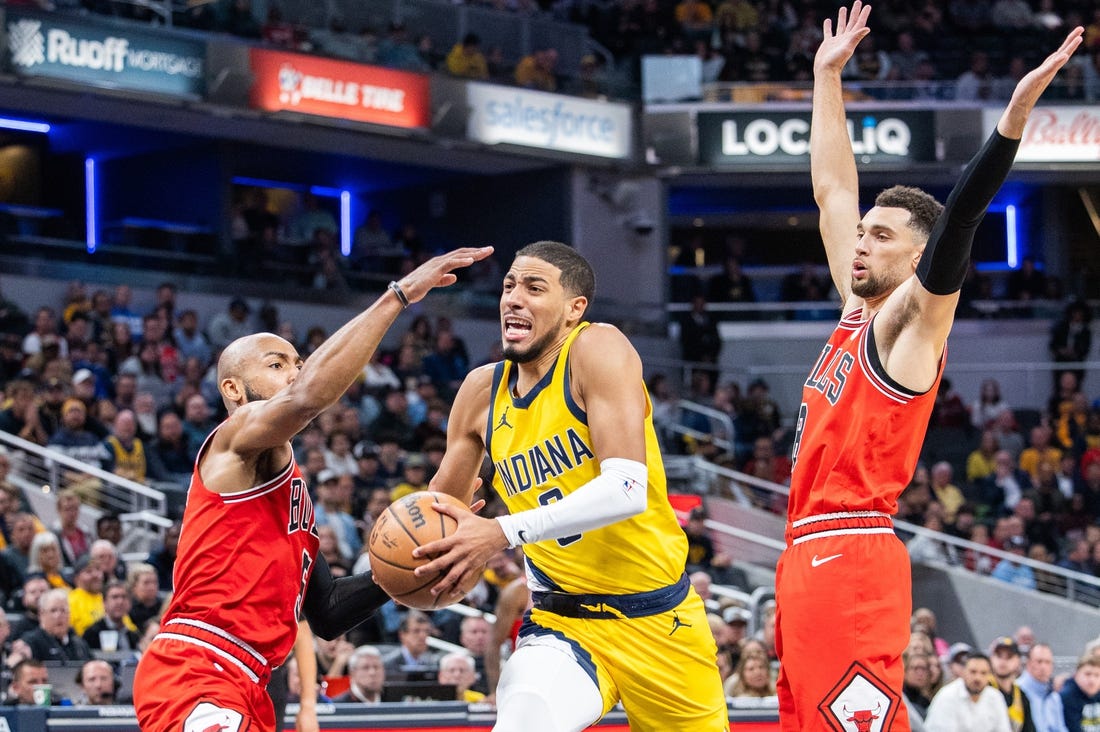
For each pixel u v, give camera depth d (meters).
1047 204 25.62
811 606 4.80
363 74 20.05
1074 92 22.66
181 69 18.67
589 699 5.09
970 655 10.45
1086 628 16.11
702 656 5.26
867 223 4.94
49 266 18.59
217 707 4.95
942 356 4.80
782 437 19.45
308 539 5.31
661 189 23.34
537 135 21.61
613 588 5.14
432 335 20.72
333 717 8.48
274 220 21.75
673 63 22.73
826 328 23.02
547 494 5.13
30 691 8.90
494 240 23.61
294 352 5.40
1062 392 21.50
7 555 11.68
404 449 16.62
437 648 11.77
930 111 22.30
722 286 23.36
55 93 18.62
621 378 4.91
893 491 4.84
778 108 22.66
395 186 25.03
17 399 14.55
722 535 17.48
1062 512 18.20
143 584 11.22
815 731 4.77
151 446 14.85
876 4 24.30
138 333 17.91
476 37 21.34
